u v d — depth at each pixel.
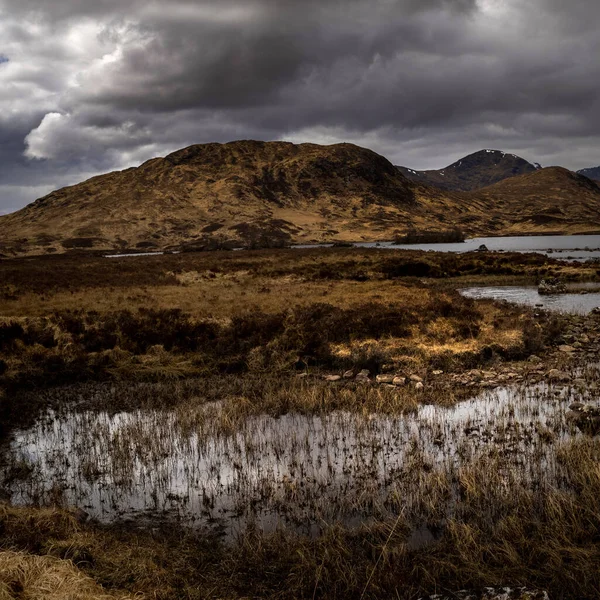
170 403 13.48
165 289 33.81
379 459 9.55
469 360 16.59
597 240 139.88
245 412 12.34
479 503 7.62
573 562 6.20
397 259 51.81
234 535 7.17
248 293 30.83
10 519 6.98
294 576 6.15
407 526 7.16
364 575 6.17
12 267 56.06
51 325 19.56
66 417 12.52
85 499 8.28
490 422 11.32
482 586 5.92
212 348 18.19
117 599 5.34
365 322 19.78
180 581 6.06
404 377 15.24
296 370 16.69
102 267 54.00
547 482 8.23
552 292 34.97
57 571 5.57
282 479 8.81
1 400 13.47
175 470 9.27
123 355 17.67
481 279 43.91
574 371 15.62
